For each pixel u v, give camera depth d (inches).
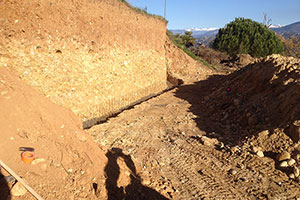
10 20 323.9
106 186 167.3
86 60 450.9
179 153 292.7
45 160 163.2
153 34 770.8
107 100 497.7
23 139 168.6
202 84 798.5
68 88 408.5
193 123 421.1
